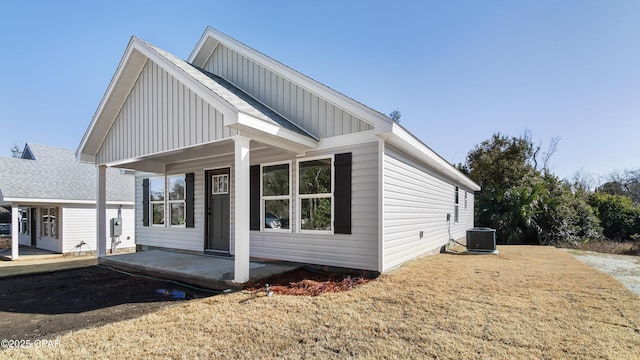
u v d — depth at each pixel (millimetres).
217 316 3971
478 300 4594
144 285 6105
